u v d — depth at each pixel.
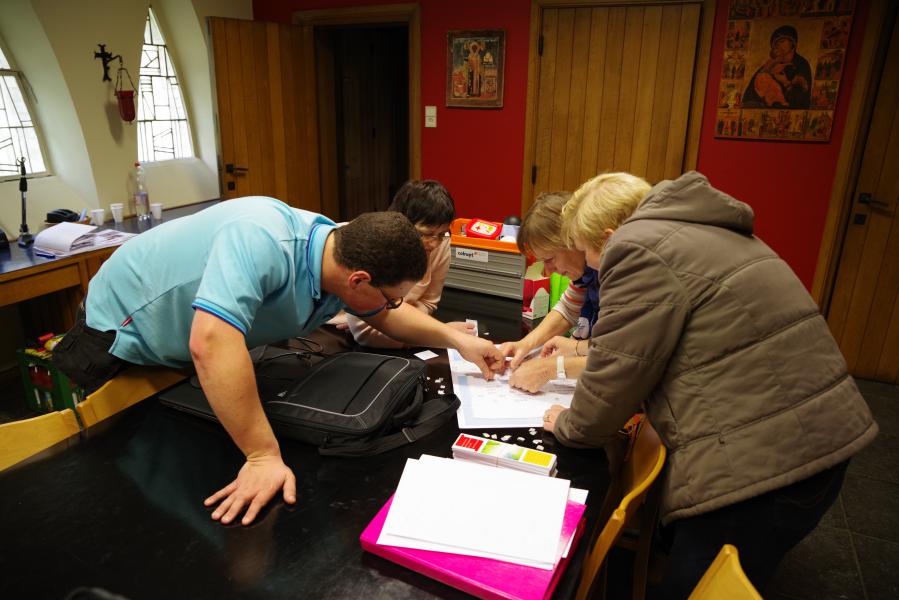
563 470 1.23
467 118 4.19
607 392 1.14
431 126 4.33
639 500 1.10
